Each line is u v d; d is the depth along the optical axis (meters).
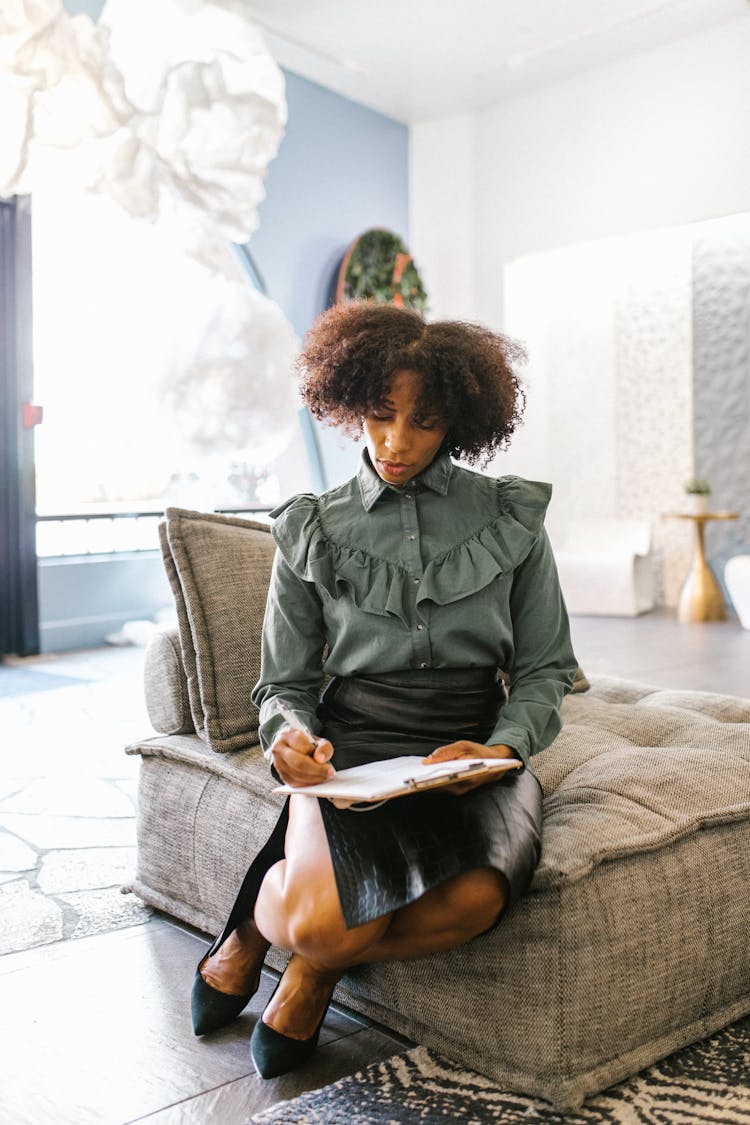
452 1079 1.54
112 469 6.09
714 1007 1.67
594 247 6.50
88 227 5.87
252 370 5.11
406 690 1.60
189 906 2.10
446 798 1.48
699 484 6.49
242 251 6.07
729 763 1.90
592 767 1.90
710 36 5.66
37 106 3.81
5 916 2.18
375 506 1.62
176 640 2.21
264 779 1.92
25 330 5.43
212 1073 1.59
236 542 2.20
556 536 7.61
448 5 5.43
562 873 1.45
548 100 6.41
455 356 1.52
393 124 6.95
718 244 6.85
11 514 5.52
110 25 4.38
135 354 6.00
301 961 1.57
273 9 5.47
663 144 5.90
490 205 6.74
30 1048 1.66
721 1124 1.41
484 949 1.54
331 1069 1.59
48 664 5.40
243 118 4.55
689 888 1.61
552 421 7.55
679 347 7.08
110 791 3.13
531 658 1.65
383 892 1.37
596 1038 1.49
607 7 5.45
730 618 6.54
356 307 1.62
